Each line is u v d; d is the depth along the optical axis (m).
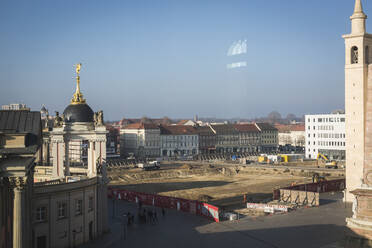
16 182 36.94
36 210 50.41
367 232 56.34
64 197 53.88
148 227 67.44
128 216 69.06
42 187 50.53
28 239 41.22
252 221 70.88
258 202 91.19
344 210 78.88
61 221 53.31
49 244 51.72
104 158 62.06
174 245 57.16
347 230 58.38
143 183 129.62
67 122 63.62
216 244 57.56
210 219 72.38
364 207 59.03
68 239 54.34
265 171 153.38
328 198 93.19
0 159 37.22
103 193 61.81
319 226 66.75
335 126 191.50
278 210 78.94
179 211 79.81
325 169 151.38
